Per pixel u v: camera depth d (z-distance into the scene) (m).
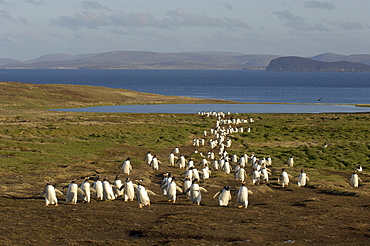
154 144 59.00
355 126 75.06
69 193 25.34
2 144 48.88
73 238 17.80
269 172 37.78
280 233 18.97
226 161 42.16
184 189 28.89
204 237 17.86
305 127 75.31
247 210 24.67
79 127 68.56
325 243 17.30
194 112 105.25
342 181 37.81
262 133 70.38
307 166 46.84
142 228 19.48
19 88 126.88
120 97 133.12
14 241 16.91
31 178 32.72
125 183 26.38
